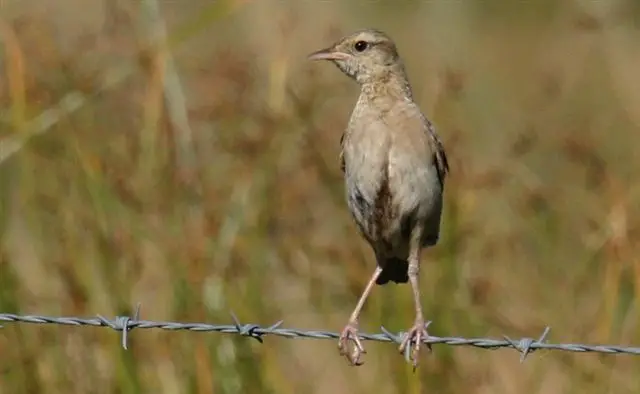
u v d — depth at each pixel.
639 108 21.70
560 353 17.77
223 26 21.28
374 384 17.00
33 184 17.38
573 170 19.97
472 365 17.20
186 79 19.06
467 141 19.33
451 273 17.47
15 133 17.59
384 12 31.06
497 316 17.67
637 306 17.00
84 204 17.20
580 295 18.39
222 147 18.25
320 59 15.73
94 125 17.98
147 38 18.55
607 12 23.61
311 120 18.38
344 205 18.22
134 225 17.09
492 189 18.80
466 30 28.73
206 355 16.62
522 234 18.88
